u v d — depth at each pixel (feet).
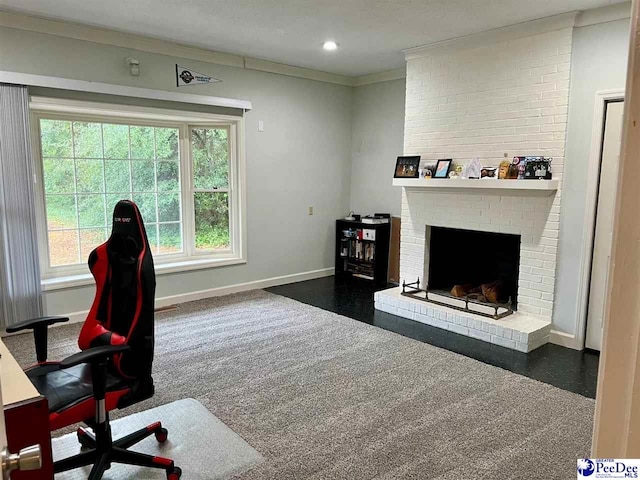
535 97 12.33
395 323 14.06
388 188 18.92
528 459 7.38
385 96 18.62
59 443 7.71
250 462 7.25
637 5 1.40
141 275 6.68
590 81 11.42
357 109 19.84
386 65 17.34
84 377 6.68
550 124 12.12
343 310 15.30
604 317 1.59
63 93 12.75
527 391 9.73
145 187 15.40
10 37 11.84
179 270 15.76
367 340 12.59
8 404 4.20
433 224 15.06
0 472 2.08
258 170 17.33
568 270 12.23
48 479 4.39
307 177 18.92
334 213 20.21
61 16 12.03
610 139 11.29
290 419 8.52
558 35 11.75
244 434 8.02
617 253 1.51
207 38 13.98
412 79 15.23
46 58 12.40
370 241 18.80
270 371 10.56
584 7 11.02
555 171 12.11
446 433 8.11
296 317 14.47
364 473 7.00
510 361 11.34
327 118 19.20
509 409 8.96
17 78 11.80
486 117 13.39
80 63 12.95
